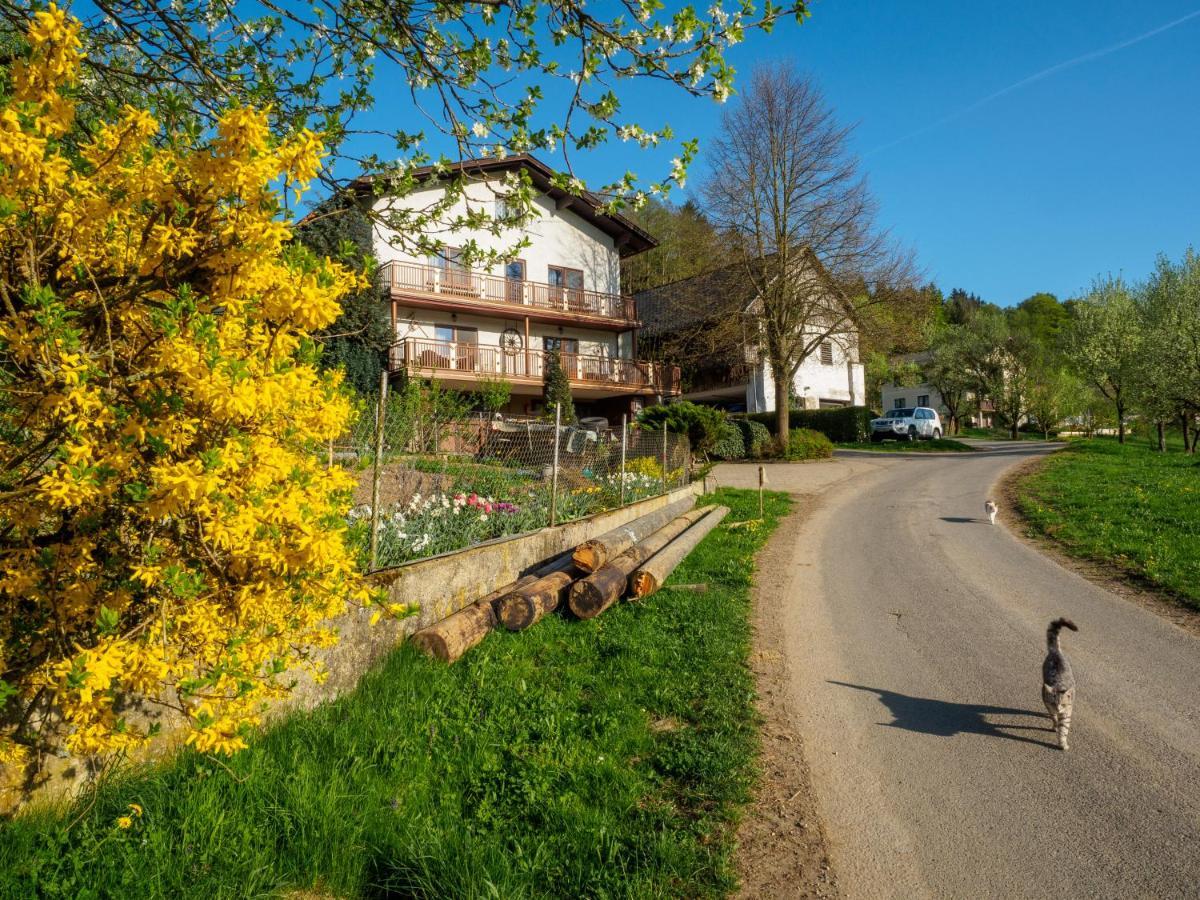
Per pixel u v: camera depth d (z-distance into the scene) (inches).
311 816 145.5
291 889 132.7
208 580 129.3
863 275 1108.5
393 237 231.1
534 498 399.5
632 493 523.2
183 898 124.0
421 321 1026.1
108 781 151.5
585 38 202.2
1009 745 201.5
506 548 321.1
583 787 169.6
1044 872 145.6
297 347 132.3
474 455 446.0
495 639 264.7
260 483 118.3
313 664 154.3
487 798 163.2
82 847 131.6
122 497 119.6
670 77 201.2
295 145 118.8
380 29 214.4
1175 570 373.7
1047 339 3083.2
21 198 109.7
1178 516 497.7
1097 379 1414.9
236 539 117.8
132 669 114.8
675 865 142.6
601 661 257.4
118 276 119.6
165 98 133.3
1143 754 194.5
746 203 1144.2
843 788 178.9
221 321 121.1
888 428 1561.3
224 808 147.4
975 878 144.2
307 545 120.6
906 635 299.1
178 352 109.7
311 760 167.9
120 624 127.6
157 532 126.6
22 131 103.6
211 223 119.3
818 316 1207.6
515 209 233.9
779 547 494.6
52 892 121.9
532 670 243.1
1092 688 240.5
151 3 192.4
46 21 103.9
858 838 157.9
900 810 169.0
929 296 1130.7
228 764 158.9
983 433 2295.8
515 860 141.5
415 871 135.0
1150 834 157.6
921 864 148.9
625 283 2010.3
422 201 833.5
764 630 307.0
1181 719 215.3
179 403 110.0
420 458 391.5
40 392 110.6
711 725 207.6
